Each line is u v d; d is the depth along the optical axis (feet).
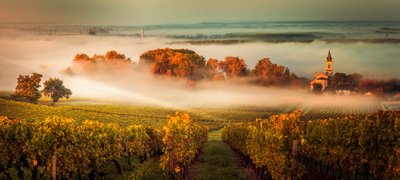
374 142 88.17
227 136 213.87
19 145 92.27
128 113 360.89
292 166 84.48
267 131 103.14
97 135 109.70
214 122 351.87
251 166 129.39
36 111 316.19
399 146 79.97
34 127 93.56
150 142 149.18
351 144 96.12
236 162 143.84
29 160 91.61
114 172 114.93
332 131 104.99
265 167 108.99
